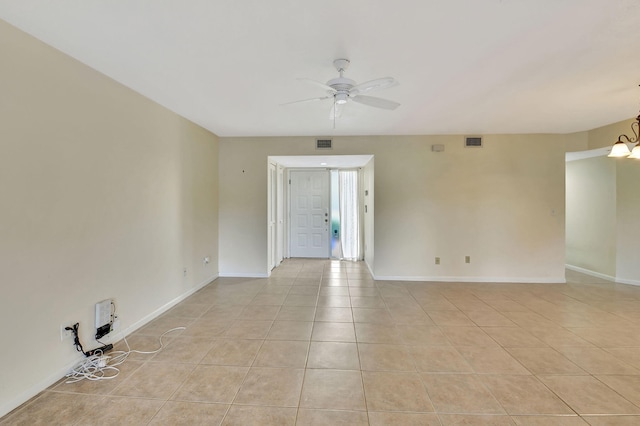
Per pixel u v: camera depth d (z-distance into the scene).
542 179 4.66
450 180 4.74
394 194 4.80
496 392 2.03
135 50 2.15
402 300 3.90
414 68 2.44
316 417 1.79
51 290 2.10
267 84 2.76
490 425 1.73
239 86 2.80
